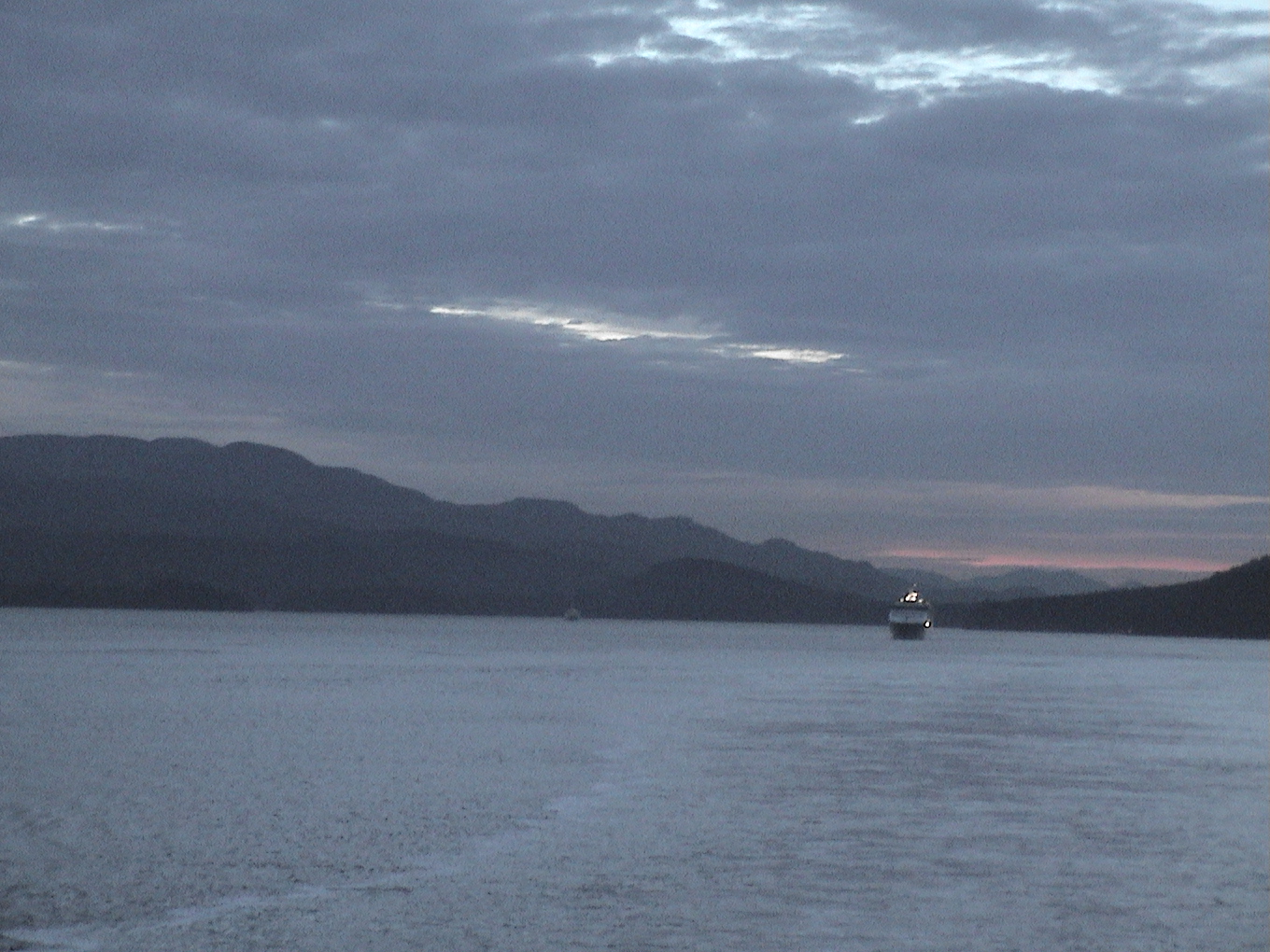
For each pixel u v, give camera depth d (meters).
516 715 63.00
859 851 28.70
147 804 34.81
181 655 126.88
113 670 99.69
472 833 30.75
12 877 26.06
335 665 112.06
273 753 46.12
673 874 26.53
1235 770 42.91
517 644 187.75
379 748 48.00
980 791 37.53
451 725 57.31
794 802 35.22
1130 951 21.70
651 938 22.11
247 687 82.38
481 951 21.41
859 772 41.31
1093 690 90.50
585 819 32.47
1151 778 40.62
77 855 28.17
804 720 61.28
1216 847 29.58
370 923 22.95
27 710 63.88
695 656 148.25
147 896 24.67
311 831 30.97
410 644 177.25
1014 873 26.80
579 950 21.45
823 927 22.77
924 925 22.97
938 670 119.38
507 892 24.98
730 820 32.31
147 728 55.06
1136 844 29.81
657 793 36.69
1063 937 22.38
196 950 21.38
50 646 147.00
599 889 25.31
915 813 33.56
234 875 26.31
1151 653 196.75
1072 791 37.78
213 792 36.75
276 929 22.59
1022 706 72.88
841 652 170.50
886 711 67.06
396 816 33.00
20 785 38.03
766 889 25.25
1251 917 23.72
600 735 53.28
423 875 26.38
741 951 21.44
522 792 36.84
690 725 57.84
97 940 21.95
